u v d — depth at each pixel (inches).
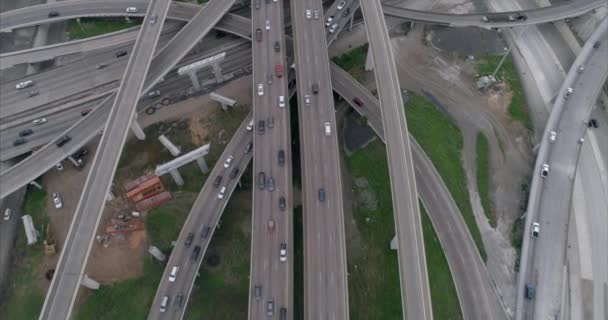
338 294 3238.2
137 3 5388.8
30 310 3631.9
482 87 4985.2
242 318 3599.9
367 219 4077.3
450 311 3555.6
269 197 3725.4
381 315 3609.7
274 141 4023.1
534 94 5029.5
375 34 4461.1
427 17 5354.3
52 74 4955.7
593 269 3902.6
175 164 3855.8
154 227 3998.5
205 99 4825.3
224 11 4849.9
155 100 4822.8
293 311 3390.7
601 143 4643.2
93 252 3863.2
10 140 4439.0
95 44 5103.3
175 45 4584.2
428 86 5012.3
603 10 5565.9
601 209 4224.9
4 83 4899.1
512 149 4594.0
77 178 4311.0
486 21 5324.8
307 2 4913.9
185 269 3575.3
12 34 5452.8
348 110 4751.5
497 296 3646.7
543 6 5812.0
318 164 3848.4
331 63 4896.7
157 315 3363.7
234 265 3841.0
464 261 3757.4
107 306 3599.9
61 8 5354.3
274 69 4453.7
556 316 3528.5
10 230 4047.7
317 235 3491.6
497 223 4121.6
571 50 5413.4
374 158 4426.7
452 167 4377.5
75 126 4222.4
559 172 4183.1
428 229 3969.0
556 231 3878.0
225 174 4055.1
